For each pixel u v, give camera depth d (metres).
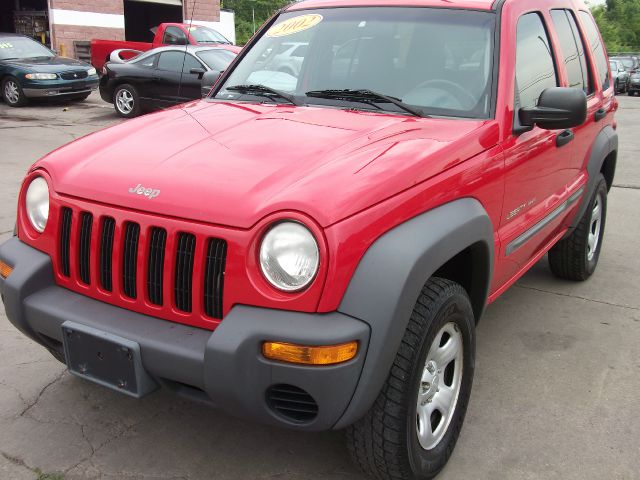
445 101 3.20
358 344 2.18
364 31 3.56
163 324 2.42
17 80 14.02
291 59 3.67
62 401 3.21
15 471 2.71
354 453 2.53
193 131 2.96
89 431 2.99
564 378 3.58
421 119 3.09
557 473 2.80
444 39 3.37
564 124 3.11
